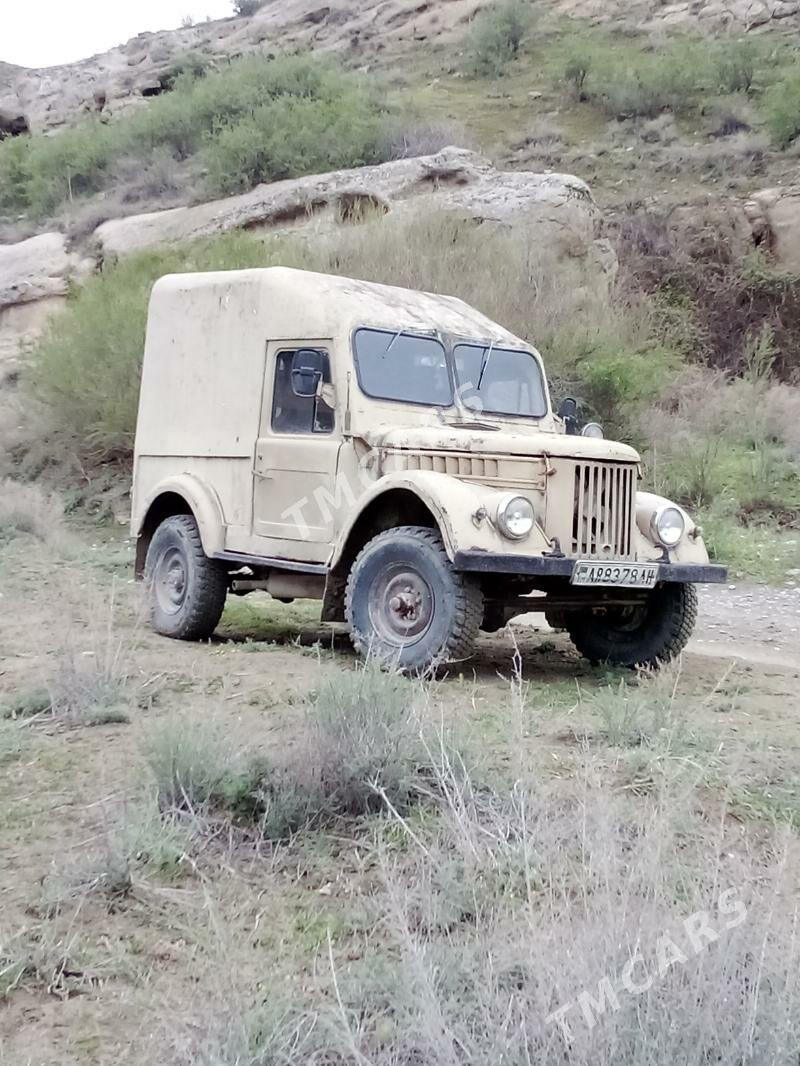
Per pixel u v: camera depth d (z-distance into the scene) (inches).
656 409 679.1
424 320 335.3
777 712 273.3
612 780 202.5
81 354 693.9
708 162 1157.7
